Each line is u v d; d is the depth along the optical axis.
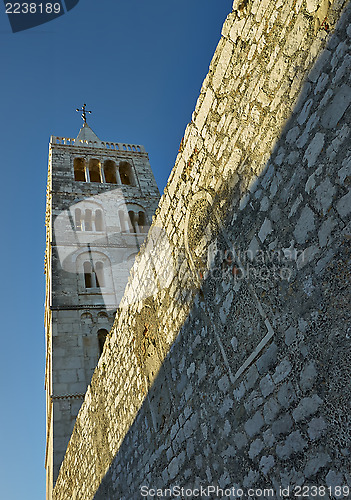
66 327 22.06
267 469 4.60
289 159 4.61
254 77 5.28
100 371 11.04
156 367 7.72
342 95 3.96
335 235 3.93
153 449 7.63
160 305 7.76
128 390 9.03
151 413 7.79
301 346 4.23
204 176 6.40
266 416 4.69
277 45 4.87
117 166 33.88
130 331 9.09
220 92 5.98
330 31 4.14
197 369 6.34
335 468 3.71
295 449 4.21
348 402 3.64
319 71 4.26
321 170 4.15
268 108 5.01
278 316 4.62
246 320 5.21
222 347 5.70
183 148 7.01
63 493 14.67
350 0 3.92
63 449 17.23
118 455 9.36
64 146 34.16
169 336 7.33
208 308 6.14
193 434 6.28
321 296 4.03
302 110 4.47
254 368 4.97
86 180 31.83
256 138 5.21
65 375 19.78
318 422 3.95
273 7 4.92
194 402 6.34
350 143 3.84
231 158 5.73
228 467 5.36
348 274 3.75
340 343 3.78
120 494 9.10
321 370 3.96
